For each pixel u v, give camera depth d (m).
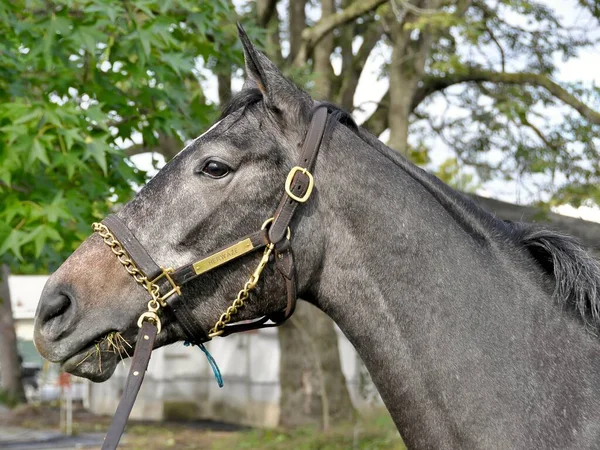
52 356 2.10
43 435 13.07
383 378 2.14
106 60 4.46
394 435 8.83
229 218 2.11
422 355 2.08
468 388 2.04
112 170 4.80
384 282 2.14
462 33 8.28
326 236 2.17
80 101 4.86
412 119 11.43
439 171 12.32
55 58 4.50
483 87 11.05
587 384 2.03
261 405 14.04
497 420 2.00
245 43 2.14
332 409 10.62
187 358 15.77
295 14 10.31
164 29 4.49
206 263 2.10
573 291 2.13
